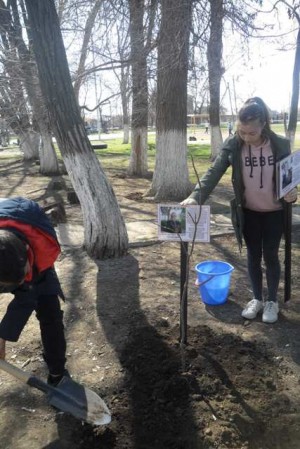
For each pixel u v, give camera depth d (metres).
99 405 2.43
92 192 5.14
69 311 3.95
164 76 8.77
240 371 2.95
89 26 7.96
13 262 1.99
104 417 2.39
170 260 5.27
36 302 2.40
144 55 7.45
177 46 7.41
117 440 2.41
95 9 7.70
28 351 3.33
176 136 9.12
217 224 7.00
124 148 26.53
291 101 13.51
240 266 5.04
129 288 4.42
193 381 2.82
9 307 2.34
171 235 2.99
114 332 3.54
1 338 2.29
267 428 2.48
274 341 3.33
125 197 9.77
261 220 3.43
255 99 3.11
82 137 5.04
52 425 2.55
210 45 7.89
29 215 2.30
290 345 3.28
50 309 2.57
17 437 2.48
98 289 4.41
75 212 8.24
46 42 4.68
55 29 4.68
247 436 2.44
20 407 2.71
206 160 17.23
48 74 4.80
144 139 13.45
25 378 2.39
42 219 2.35
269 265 3.54
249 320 3.66
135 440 2.41
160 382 2.82
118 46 7.58
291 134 13.68
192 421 2.51
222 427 2.47
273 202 3.31
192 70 8.57
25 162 18.98
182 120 9.14
